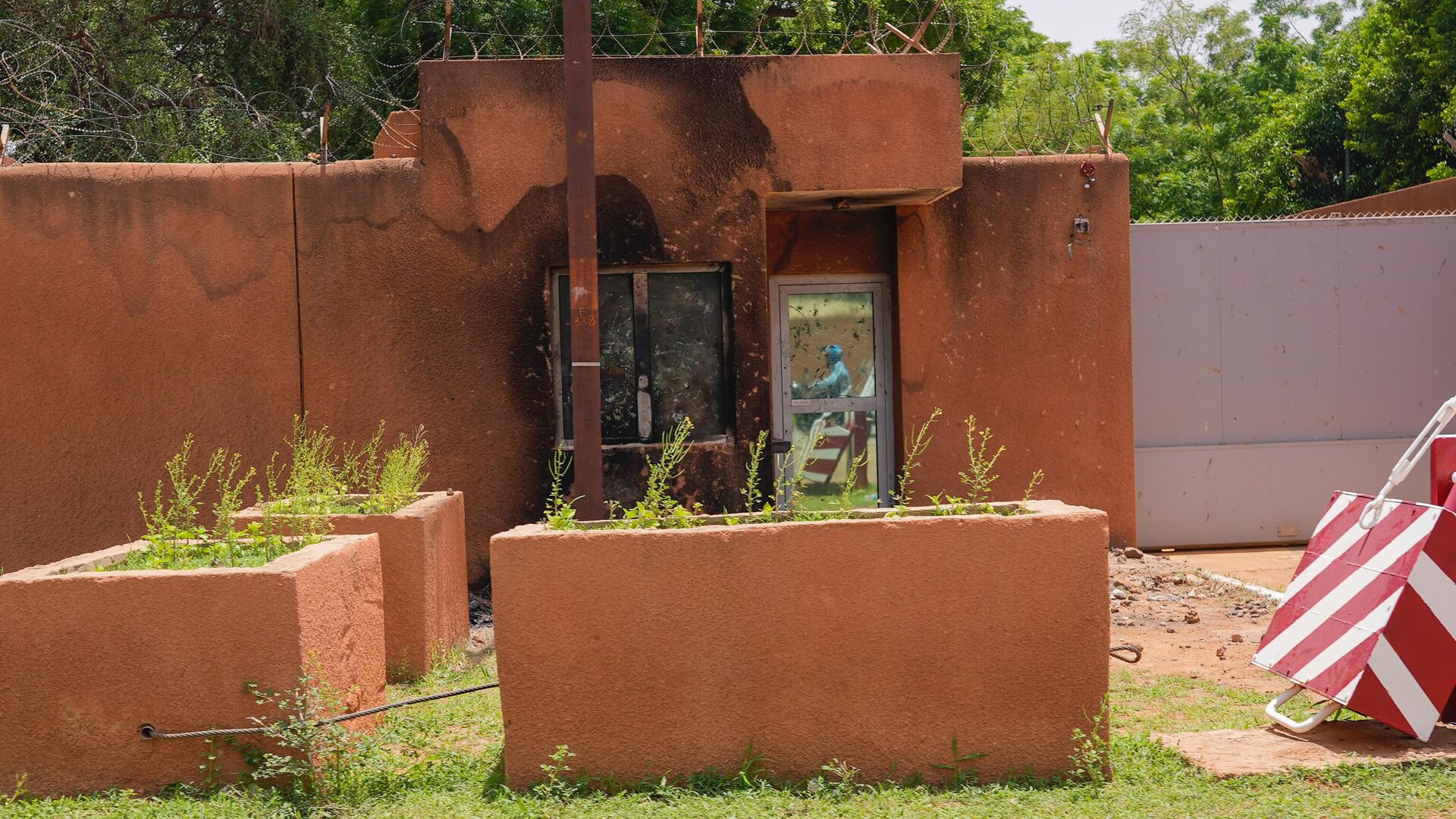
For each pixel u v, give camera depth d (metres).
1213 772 4.62
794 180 9.02
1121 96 36.91
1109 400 9.95
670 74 8.99
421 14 17.81
